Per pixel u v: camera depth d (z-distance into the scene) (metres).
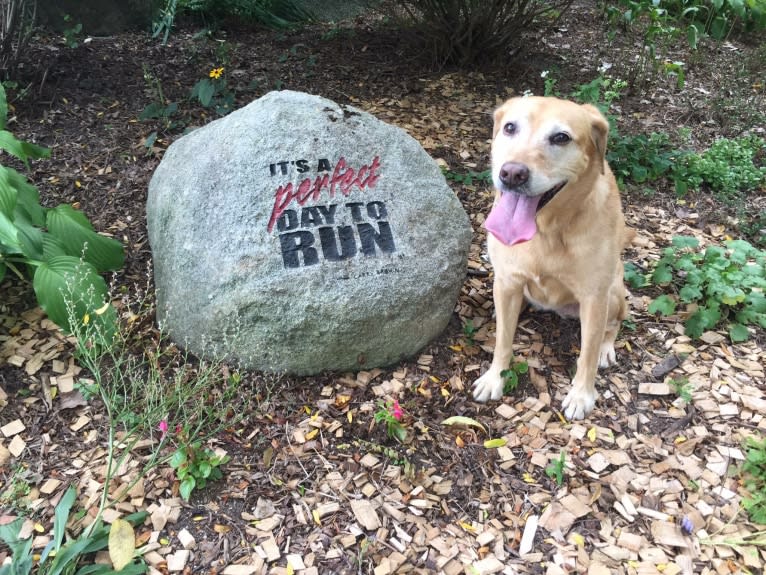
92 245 1.23
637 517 0.91
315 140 1.13
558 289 1.04
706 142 1.93
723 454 1.00
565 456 1.00
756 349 1.21
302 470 0.96
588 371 1.06
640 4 2.22
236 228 1.07
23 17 1.86
